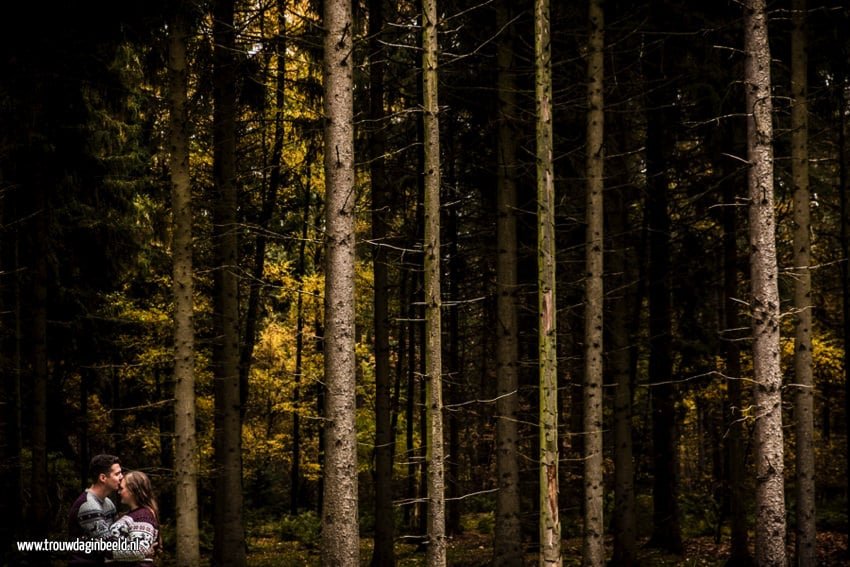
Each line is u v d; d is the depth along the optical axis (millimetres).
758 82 9969
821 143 18141
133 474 6625
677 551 15750
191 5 10617
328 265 8555
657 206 15711
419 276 21344
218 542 14188
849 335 15523
